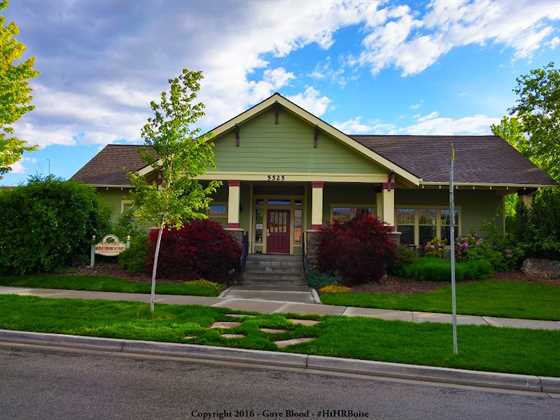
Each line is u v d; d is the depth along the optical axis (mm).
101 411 4445
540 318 9805
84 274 14023
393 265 14859
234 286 14297
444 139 21938
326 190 19281
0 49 15852
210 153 9523
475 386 5902
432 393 5512
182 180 9211
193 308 9703
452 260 6914
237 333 7777
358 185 18859
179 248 13867
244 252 15953
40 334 7461
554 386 5836
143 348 7066
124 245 14867
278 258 16516
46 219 13828
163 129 9055
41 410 4422
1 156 16562
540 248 15617
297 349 6840
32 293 11445
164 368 6129
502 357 6566
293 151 16016
